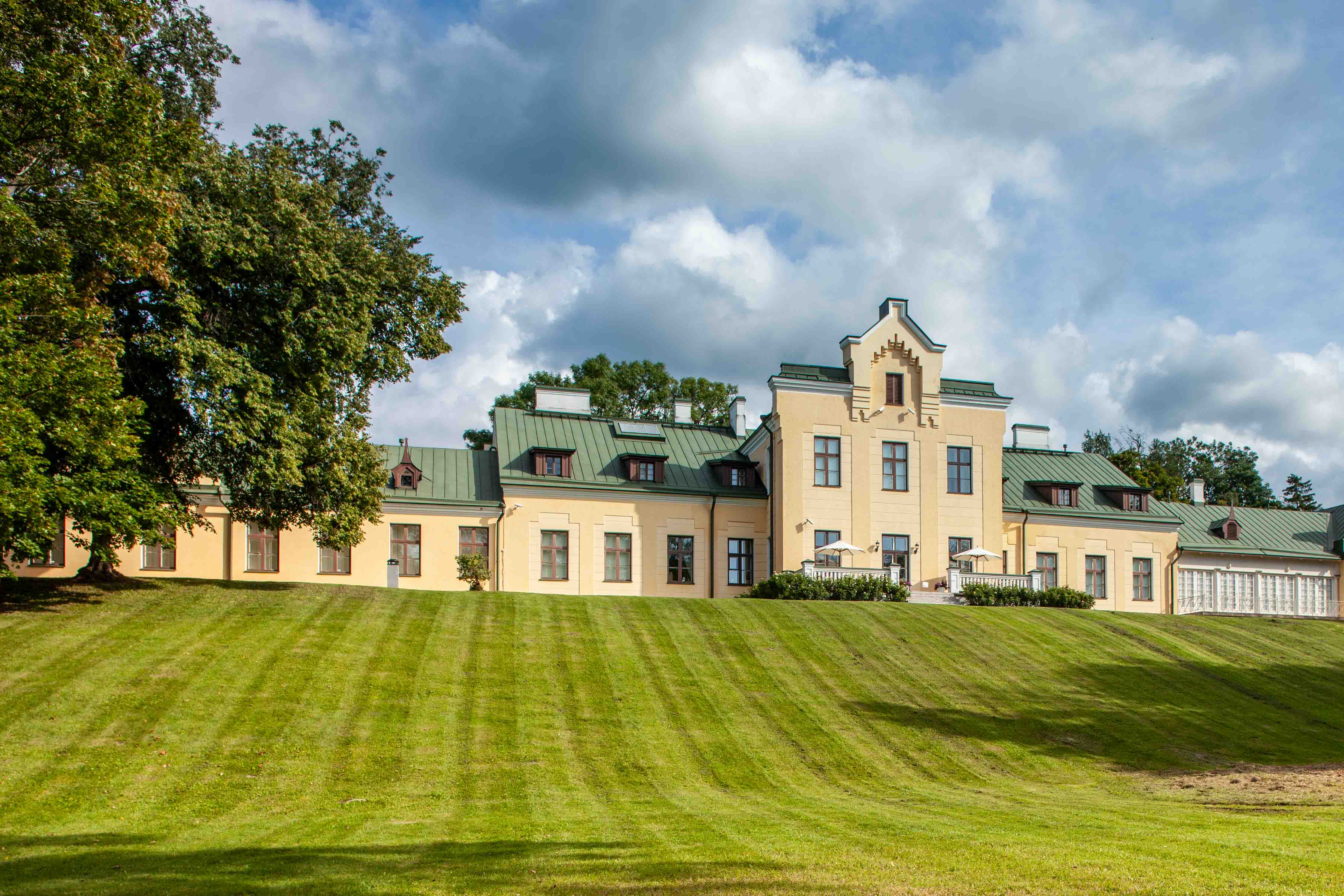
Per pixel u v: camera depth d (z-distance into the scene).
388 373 32.38
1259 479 87.88
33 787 17.59
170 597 30.47
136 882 10.93
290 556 41.41
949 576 41.62
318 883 10.69
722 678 27.06
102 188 22.11
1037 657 31.16
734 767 20.91
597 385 72.88
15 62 22.97
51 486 23.14
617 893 9.91
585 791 18.70
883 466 43.69
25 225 21.67
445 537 42.91
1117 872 10.39
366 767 19.55
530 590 43.03
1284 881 9.95
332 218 33.59
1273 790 19.14
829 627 32.84
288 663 25.11
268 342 29.45
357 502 32.72
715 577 44.81
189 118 25.05
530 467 44.81
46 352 22.25
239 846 13.46
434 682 24.92
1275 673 31.72
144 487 26.81
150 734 20.39
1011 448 52.66
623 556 44.19
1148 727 25.30
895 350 44.56
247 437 27.94
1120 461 72.25
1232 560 51.03
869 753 22.31
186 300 26.48
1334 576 52.78
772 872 10.64
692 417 69.25
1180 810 16.36
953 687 27.67
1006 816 15.48
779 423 43.00
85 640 25.45
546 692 24.89
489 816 16.20
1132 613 39.69
